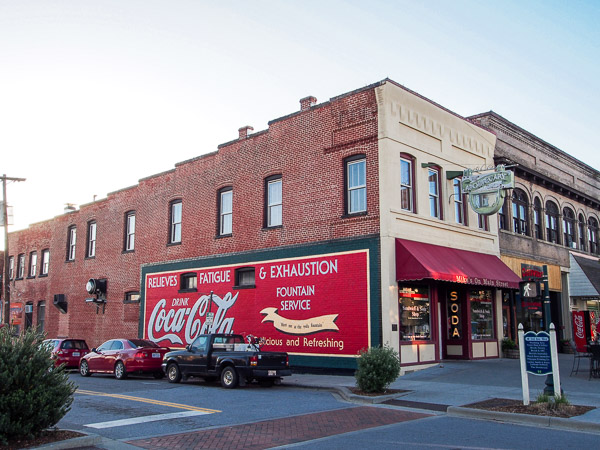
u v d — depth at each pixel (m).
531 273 25.38
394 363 14.50
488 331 22.41
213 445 9.04
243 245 23.19
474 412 11.51
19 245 41.31
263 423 10.88
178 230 27.30
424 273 17.34
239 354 16.62
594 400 12.41
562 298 28.75
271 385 17.28
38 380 8.70
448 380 16.38
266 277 21.80
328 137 20.55
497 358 22.19
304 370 19.70
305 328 19.94
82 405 13.25
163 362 18.95
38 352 8.84
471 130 22.97
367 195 18.91
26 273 39.78
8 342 8.84
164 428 10.41
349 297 18.77
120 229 30.78
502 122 25.92
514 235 25.09
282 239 21.53
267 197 22.80
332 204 19.95
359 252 18.75
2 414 8.14
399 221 18.73
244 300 22.56
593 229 33.19
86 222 33.81
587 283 28.70
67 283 34.53
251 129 24.75
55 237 36.84
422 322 19.19
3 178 32.72
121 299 29.81
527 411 11.17
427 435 9.66
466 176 20.61
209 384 18.16
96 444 9.01
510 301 24.03
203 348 17.78
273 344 20.94
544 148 28.89
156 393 15.55
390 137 18.89
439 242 20.28
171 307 26.25
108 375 22.84
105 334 30.47
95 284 30.83
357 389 14.95
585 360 22.38
